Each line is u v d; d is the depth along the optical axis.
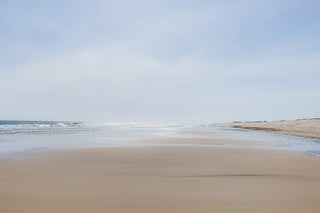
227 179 6.66
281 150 13.37
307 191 5.50
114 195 5.15
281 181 6.45
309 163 9.27
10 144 15.68
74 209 4.33
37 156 10.45
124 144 15.87
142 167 8.25
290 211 4.29
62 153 11.40
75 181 6.28
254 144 16.78
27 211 4.21
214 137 23.20
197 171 7.68
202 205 4.57
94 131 34.44
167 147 14.17
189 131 35.53
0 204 4.54
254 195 5.20
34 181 6.23
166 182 6.28
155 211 4.27
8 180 6.31
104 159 9.83
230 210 4.34
